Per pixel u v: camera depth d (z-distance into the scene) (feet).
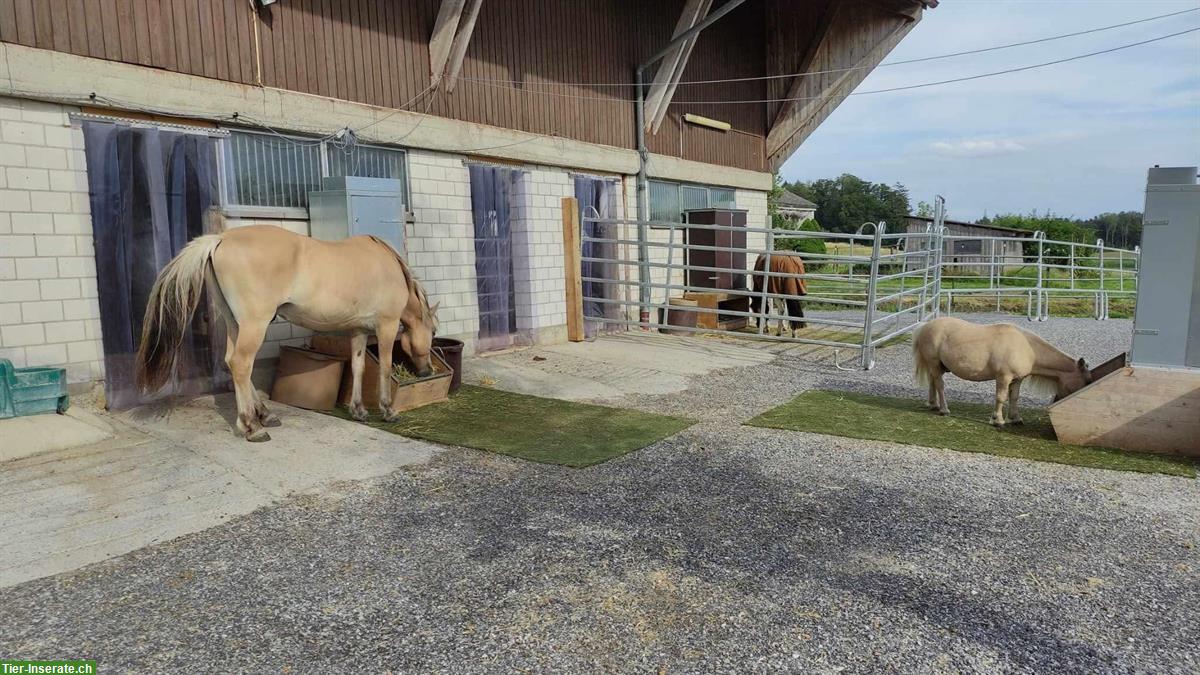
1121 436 16.55
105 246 17.19
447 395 21.30
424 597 9.80
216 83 19.12
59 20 16.25
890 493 13.83
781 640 8.73
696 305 35.58
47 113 16.20
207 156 19.12
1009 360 17.97
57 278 16.44
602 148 33.45
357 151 23.07
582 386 23.70
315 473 14.69
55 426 15.23
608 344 31.40
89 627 8.96
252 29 20.11
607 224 34.55
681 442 17.42
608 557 11.02
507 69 28.66
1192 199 15.48
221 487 13.65
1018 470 15.19
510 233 29.45
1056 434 17.28
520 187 29.48
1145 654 8.45
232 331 16.28
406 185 24.72
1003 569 10.61
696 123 40.63
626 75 35.27
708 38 41.29
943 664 8.23
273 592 9.92
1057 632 8.91
